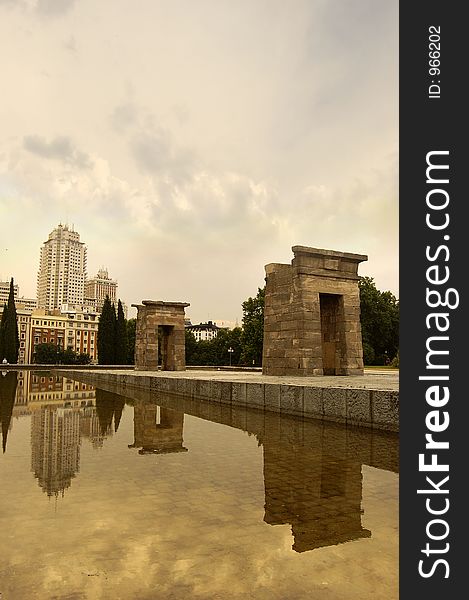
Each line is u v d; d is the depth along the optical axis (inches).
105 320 3297.2
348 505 241.8
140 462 336.8
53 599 147.3
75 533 199.8
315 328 1000.9
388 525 214.8
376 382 709.9
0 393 989.2
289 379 837.8
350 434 457.7
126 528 206.1
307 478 294.2
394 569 171.8
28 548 184.4
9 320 3257.9
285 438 437.4
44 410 674.2
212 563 173.5
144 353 1749.5
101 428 502.3
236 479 290.7
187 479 289.4
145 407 714.8
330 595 152.3
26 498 247.8
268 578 162.6
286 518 221.6
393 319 2393.0
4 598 147.5
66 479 287.9
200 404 756.0
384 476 299.3
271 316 1067.3
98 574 163.9
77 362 4918.8
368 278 2423.7
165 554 180.4
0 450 378.9
